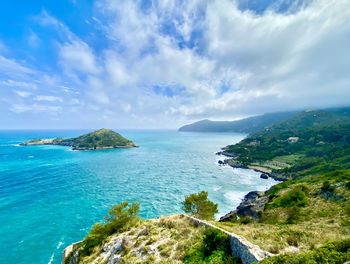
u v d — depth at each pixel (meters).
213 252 23.73
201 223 33.31
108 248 38.62
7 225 74.50
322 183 74.25
